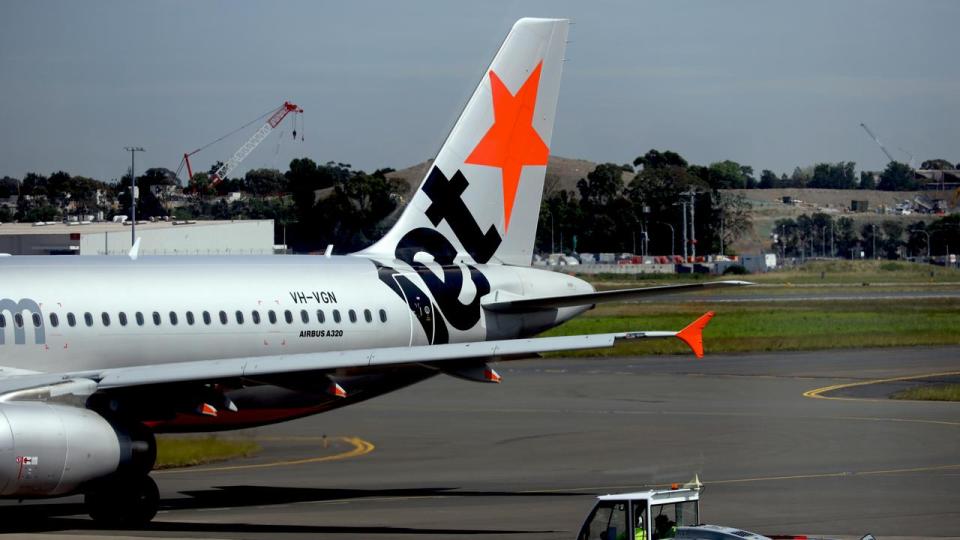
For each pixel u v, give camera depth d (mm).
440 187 73000
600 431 87125
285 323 65188
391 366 57250
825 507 58531
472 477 69000
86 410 51531
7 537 51938
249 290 64812
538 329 73875
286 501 61781
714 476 68125
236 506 60438
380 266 70312
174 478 69188
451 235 73250
